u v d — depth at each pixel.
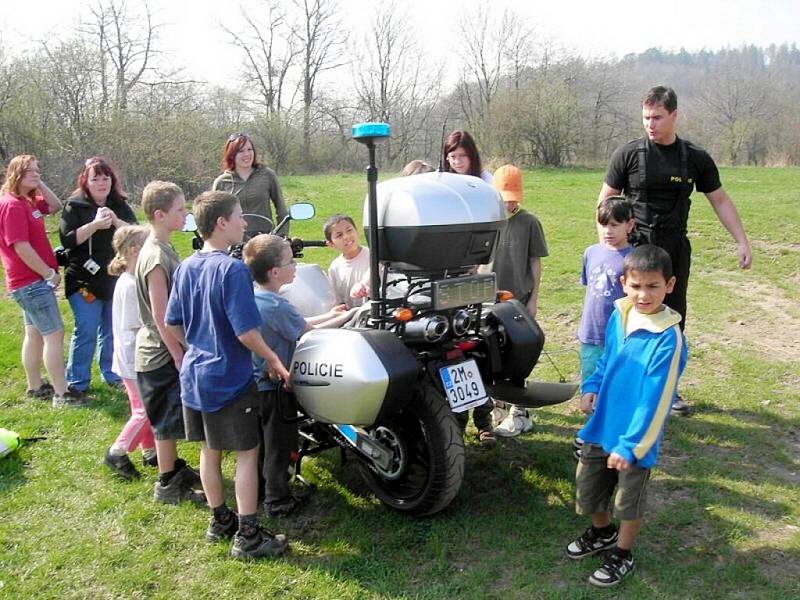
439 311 3.53
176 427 3.97
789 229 12.01
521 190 4.65
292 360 3.65
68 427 5.16
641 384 3.06
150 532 3.75
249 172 6.45
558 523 3.72
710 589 3.17
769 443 4.66
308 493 4.02
